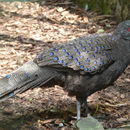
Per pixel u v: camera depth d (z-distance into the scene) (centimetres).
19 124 680
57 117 711
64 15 1188
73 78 654
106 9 1198
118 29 685
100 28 1123
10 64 895
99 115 729
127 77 888
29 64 648
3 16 1174
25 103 750
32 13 1198
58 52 645
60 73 652
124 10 1158
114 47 667
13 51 963
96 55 652
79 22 1156
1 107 732
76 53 647
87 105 707
